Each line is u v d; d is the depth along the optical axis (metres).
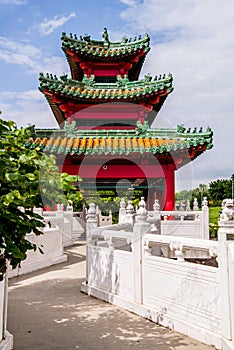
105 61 17.61
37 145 12.48
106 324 5.98
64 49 17.00
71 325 5.96
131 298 6.83
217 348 4.76
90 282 8.45
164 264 6.03
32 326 5.93
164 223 12.85
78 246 16.89
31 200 3.69
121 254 7.24
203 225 13.36
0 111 4.07
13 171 3.51
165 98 15.67
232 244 4.68
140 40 17.16
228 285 4.66
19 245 3.63
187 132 13.41
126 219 10.89
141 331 5.62
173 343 5.06
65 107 15.59
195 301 5.32
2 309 4.72
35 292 8.55
